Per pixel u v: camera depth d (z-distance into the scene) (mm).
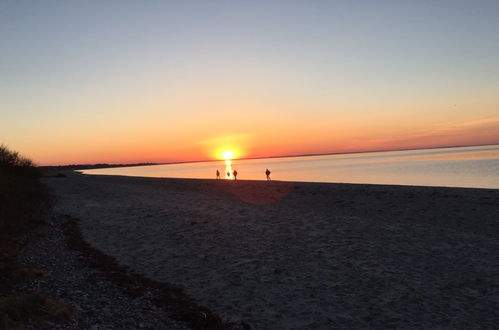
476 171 83000
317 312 9227
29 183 39594
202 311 9266
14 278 10633
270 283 11297
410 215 20453
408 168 107062
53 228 19938
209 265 13258
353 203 25344
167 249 15625
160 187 45094
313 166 173125
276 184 40938
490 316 8570
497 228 16547
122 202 31547
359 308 9336
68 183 53969
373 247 14641
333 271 12109
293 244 15648
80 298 9695
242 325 8594
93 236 18531
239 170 155250
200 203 29328
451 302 9422
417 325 8328
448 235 15898
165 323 8578
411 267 12156
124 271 12641
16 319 7629
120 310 9141
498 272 11281
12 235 16812
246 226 19625
